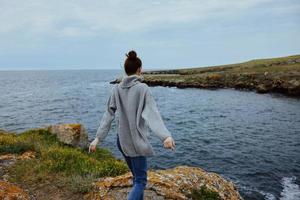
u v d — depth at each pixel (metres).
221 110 48.19
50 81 165.88
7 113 48.72
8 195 6.25
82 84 130.12
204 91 79.75
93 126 36.66
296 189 16.41
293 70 81.19
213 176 8.36
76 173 8.24
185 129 33.84
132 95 4.30
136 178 4.60
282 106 50.53
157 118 4.00
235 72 98.00
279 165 20.66
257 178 18.16
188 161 21.72
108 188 6.79
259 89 73.00
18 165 9.13
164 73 143.25
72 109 52.47
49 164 8.91
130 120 4.32
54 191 7.27
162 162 21.45
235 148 25.36
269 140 28.17
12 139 12.48
